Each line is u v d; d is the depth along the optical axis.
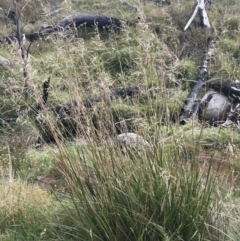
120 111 4.66
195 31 13.34
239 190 4.77
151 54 4.64
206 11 15.02
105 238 4.15
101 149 4.21
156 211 4.07
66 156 4.34
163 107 4.34
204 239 4.03
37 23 14.93
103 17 14.24
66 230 4.62
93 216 4.18
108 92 4.44
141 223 3.98
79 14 14.16
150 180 4.05
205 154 4.82
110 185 4.09
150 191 4.05
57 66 4.65
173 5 15.29
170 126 4.34
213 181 4.14
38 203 5.25
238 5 15.32
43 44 13.52
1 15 15.56
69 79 4.47
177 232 3.99
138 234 4.01
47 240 4.62
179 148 4.23
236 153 5.25
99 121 4.29
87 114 4.37
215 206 4.23
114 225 4.13
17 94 4.92
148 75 4.51
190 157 4.26
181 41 13.06
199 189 4.09
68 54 4.60
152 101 4.39
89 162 4.31
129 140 4.25
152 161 4.10
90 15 14.27
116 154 4.19
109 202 4.10
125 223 4.10
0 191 5.57
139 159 4.14
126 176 4.11
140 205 4.01
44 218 5.02
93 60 4.62
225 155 4.97
